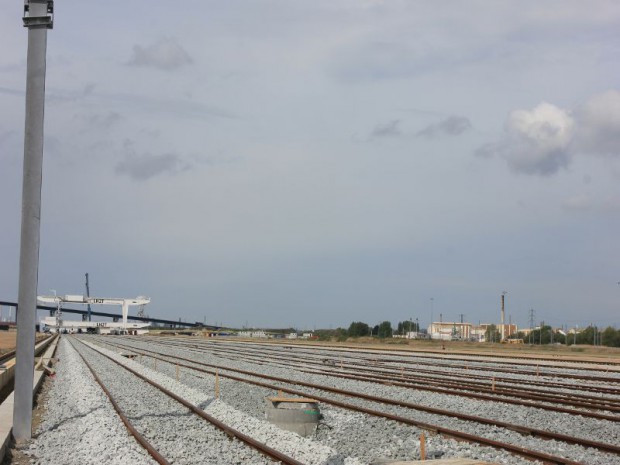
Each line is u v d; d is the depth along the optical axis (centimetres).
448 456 1279
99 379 3095
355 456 1318
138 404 2152
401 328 17938
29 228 1423
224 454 1312
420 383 2788
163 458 1234
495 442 1334
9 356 5366
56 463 1239
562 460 1166
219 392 2542
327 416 1820
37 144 1420
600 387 2762
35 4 1416
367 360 4659
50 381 3145
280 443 1423
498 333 15575
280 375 3309
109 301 19112
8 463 1262
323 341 11388
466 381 2909
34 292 1440
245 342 10131
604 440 1495
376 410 1933
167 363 4503
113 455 1298
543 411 1911
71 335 15888
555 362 4788
